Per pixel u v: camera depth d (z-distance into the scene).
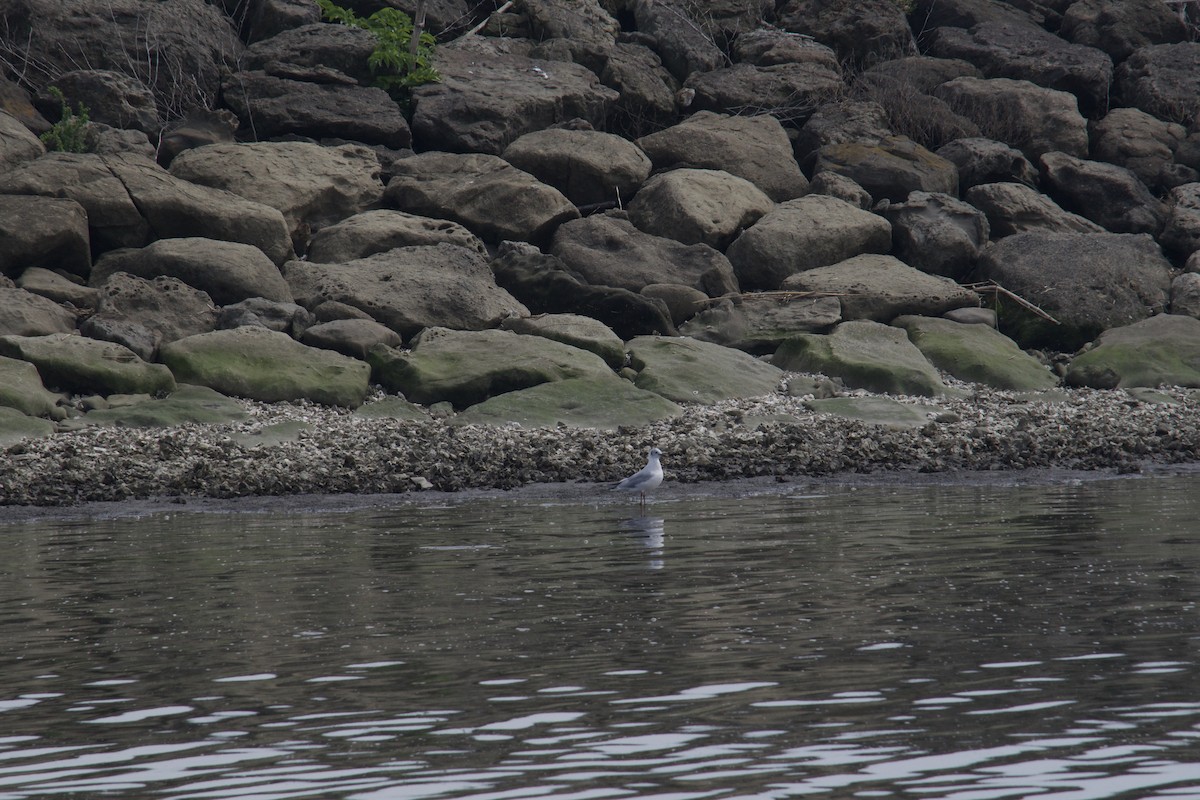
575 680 30.44
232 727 27.58
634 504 60.88
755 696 29.00
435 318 93.94
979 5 145.75
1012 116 128.25
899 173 116.75
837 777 24.17
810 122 123.50
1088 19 143.88
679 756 25.36
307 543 50.50
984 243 112.19
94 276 93.50
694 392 88.19
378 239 101.44
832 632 34.47
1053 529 51.19
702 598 39.03
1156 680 29.55
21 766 25.50
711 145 116.75
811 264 107.25
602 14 134.00
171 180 98.88
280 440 74.88
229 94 112.94
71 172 95.75
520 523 55.19
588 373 87.75
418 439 75.31
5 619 37.78
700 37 132.38
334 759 25.55
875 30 136.75
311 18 122.31
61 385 81.81
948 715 27.48
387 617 37.25
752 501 61.38
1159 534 49.47
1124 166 127.62
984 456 74.69
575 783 24.08
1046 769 24.36
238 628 36.19
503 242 103.25
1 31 112.62
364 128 112.62
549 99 118.31
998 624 34.97
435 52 123.31
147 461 69.44
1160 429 81.50
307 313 91.88
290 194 102.94
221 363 85.00
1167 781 23.66
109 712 28.75
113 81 109.81
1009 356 98.81
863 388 92.44
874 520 54.44
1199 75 136.50
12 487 63.75
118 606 39.31
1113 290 106.19
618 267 102.81
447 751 25.86
